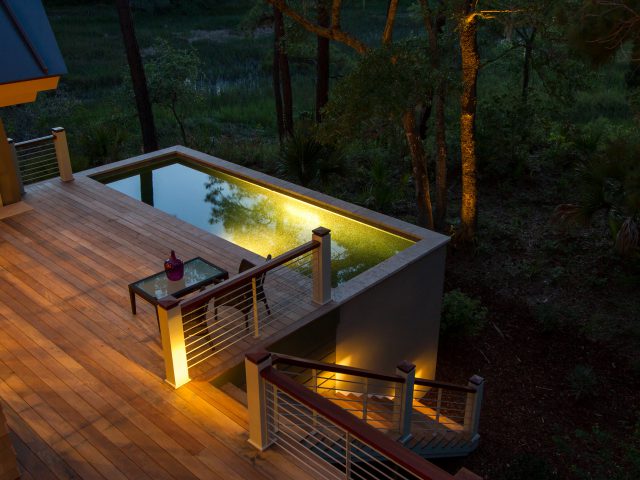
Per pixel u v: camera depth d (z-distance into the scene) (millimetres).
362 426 3709
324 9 14422
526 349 10742
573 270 12375
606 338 10742
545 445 8867
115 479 4539
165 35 32406
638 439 8516
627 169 10789
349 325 7246
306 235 8523
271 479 4531
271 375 4359
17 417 5191
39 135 17734
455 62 12195
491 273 12523
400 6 36594
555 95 12234
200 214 9156
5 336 6289
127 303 6836
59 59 3633
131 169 10859
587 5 8539
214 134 19656
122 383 5605
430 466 3260
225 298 6270
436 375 10234
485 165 15766
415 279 8141
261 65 27531
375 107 9625
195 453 4781
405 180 13898
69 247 8086
